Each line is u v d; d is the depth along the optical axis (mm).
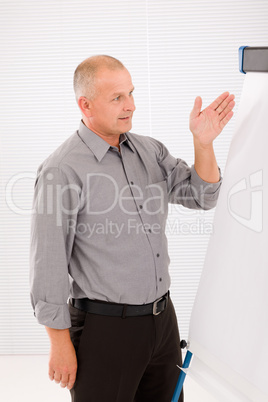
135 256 1610
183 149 3049
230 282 1280
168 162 1825
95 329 1601
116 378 1614
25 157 3057
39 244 1553
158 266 1658
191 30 2947
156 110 3020
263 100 1205
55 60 2975
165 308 1711
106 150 1614
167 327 1727
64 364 1587
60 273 1554
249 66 1247
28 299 3174
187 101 3006
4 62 2980
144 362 1646
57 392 2738
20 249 3131
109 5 2932
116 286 1590
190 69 2979
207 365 1366
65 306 1571
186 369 1441
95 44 2965
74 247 1646
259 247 1194
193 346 1411
